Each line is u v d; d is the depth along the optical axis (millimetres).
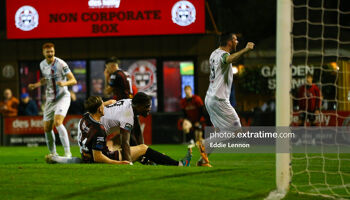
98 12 47438
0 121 45469
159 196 14031
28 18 47906
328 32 52156
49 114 26750
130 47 48438
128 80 25156
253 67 50625
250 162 27344
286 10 14352
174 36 47969
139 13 46969
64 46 49062
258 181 15898
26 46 49312
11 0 47906
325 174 18703
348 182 17047
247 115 43500
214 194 14266
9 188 15031
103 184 15234
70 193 14375
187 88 40281
